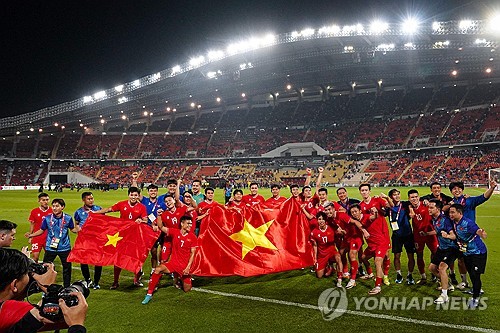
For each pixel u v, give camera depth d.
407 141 66.06
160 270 7.98
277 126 80.75
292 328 6.18
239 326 6.30
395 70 64.44
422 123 67.69
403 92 74.31
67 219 8.66
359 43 54.19
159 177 78.00
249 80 68.31
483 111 63.28
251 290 8.48
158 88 70.12
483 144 58.59
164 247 9.11
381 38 51.97
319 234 9.16
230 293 8.27
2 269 2.71
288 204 10.20
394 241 9.07
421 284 8.77
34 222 9.74
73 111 75.88
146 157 81.38
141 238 9.05
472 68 60.03
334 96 80.19
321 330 6.09
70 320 2.57
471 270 7.28
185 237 8.39
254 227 9.68
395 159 66.44
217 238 9.35
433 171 59.53
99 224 9.30
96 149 83.12
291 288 8.61
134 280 9.05
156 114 88.44
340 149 71.00
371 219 8.57
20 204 32.44
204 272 8.99
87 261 8.97
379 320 6.50
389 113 72.44
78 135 85.69
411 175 60.62
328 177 67.62
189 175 77.88
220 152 79.69
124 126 88.69
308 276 9.70
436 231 7.84
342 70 65.44
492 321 6.36
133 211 9.84
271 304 7.46
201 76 66.31
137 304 7.60
